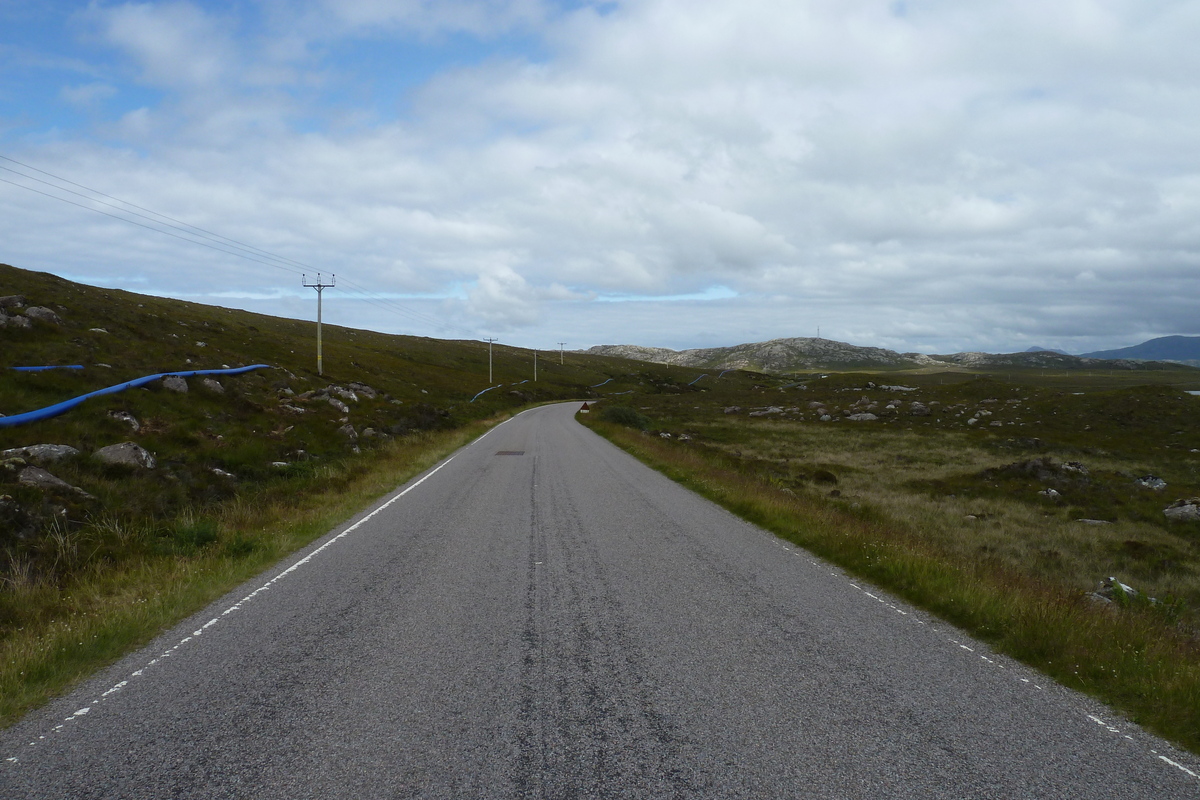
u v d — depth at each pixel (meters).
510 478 17.89
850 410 67.88
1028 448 41.78
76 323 28.03
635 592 7.16
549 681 4.70
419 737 3.86
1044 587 7.59
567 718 4.11
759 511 12.22
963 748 3.79
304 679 4.76
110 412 17.88
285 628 5.96
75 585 7.66
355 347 94.50
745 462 30.14
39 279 36.66
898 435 49.38
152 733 3.95
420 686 4.62
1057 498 24.48
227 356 33.66
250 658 5.21
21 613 6.59
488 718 4.11
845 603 6.82
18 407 16.22
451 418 42.81
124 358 24.81
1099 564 14.56
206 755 3.67
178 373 24.02
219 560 8.65
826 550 9.18
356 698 4.42
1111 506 23.09
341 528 11.03
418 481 17.30
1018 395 72.62
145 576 7.96
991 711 4.31
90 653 5.29
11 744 3.83
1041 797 3.29
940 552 9.59
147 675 4.88
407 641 5.58
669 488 16.17
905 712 4.26
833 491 23.00
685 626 6.00
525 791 3.28
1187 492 26.14
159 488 13.18
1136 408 57.88
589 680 4.73
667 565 8.44
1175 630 6.55
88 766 3.57
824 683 4.72
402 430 30.94
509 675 4.82
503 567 8.29
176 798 3.24
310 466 18.27
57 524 9.41
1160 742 3.94
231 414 22.88
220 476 15.45
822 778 3.43
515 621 6.13
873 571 7.93
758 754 3.67
